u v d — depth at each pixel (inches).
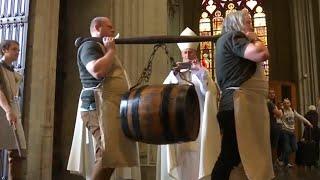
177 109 104.5
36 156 204.4
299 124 666.8
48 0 220.5
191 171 167.8
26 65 207.2
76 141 142.9
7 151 180.5
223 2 860.0
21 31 210.5
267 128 120.7
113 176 157.9
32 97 205.5
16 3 214.1
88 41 121.0
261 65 124.1
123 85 122.1
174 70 168.2
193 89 113.3
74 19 260.1
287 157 404.5
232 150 121.6
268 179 118.3
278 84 721.6
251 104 119.4
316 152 450.9
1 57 169.8
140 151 248.7
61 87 252.5
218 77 125.3
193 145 167.5
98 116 118.4
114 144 116.3
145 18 274.1
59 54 254.4
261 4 841.5
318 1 686.5
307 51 716.7
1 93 159.2
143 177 245.1
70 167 141.4
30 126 202.1
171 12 732.0
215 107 162.9
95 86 120.1
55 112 247.1
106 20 126.9
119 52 256.7
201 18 863.1
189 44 169.5
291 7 780.0
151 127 105.7
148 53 270.8
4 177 194.4
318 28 697.6
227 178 122.6
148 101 107.0
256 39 118.4
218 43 124.5
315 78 700.0
